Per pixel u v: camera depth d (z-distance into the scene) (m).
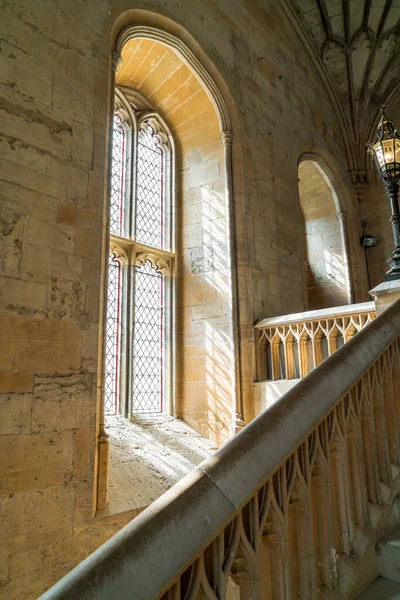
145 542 1.36
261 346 7.46
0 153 4.54
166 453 6.39
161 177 8.79
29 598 3.90
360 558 2.11
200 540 1.45
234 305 7.45
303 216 12.45
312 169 11.52
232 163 8.11
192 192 8.59
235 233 7.82
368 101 12.61
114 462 5.65
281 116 9.80
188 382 7.80
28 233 4.61
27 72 4.95
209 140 8.54
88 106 5.55
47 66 5.18
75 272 4.98
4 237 4.41
